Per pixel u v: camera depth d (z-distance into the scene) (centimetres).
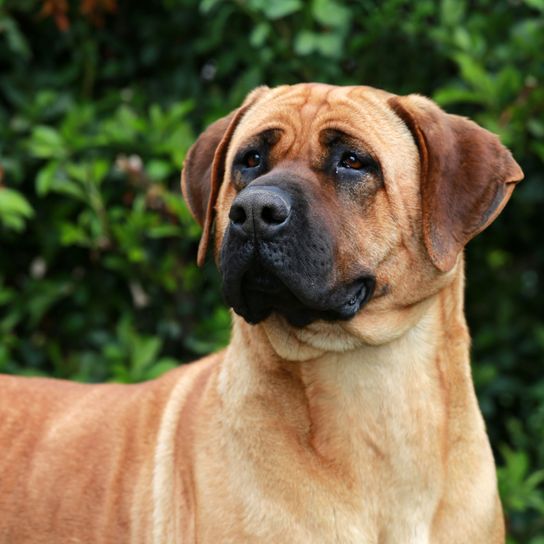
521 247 1060
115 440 673
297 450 596
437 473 608
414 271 612
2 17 961
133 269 961
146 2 1023
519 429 995
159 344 945
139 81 1042
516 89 912
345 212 597
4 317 1018
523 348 1012
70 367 981
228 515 593
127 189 964
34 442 694
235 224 571
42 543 668
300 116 621
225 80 1031
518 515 967
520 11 985
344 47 973
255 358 612
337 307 586
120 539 646
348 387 604
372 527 599
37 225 988
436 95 911
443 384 618
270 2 905
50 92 972
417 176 618
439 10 974
